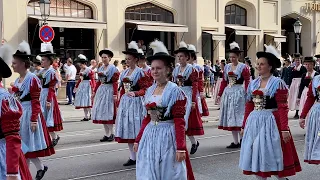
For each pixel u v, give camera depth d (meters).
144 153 4.45
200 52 22.62
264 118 5.24
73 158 7.75
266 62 5.27
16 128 3.54
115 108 9.16
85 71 12.80
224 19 23.69
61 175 6.61
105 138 9.43
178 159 4.27
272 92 5.20
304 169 7.00
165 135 4.38
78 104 12.79
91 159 7.68
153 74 4.45
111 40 19.91
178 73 8.16
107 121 9.16
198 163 7.34
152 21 21.53
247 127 5.36
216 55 23.47
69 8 18.92
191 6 22.52
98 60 19.69
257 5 25.33
